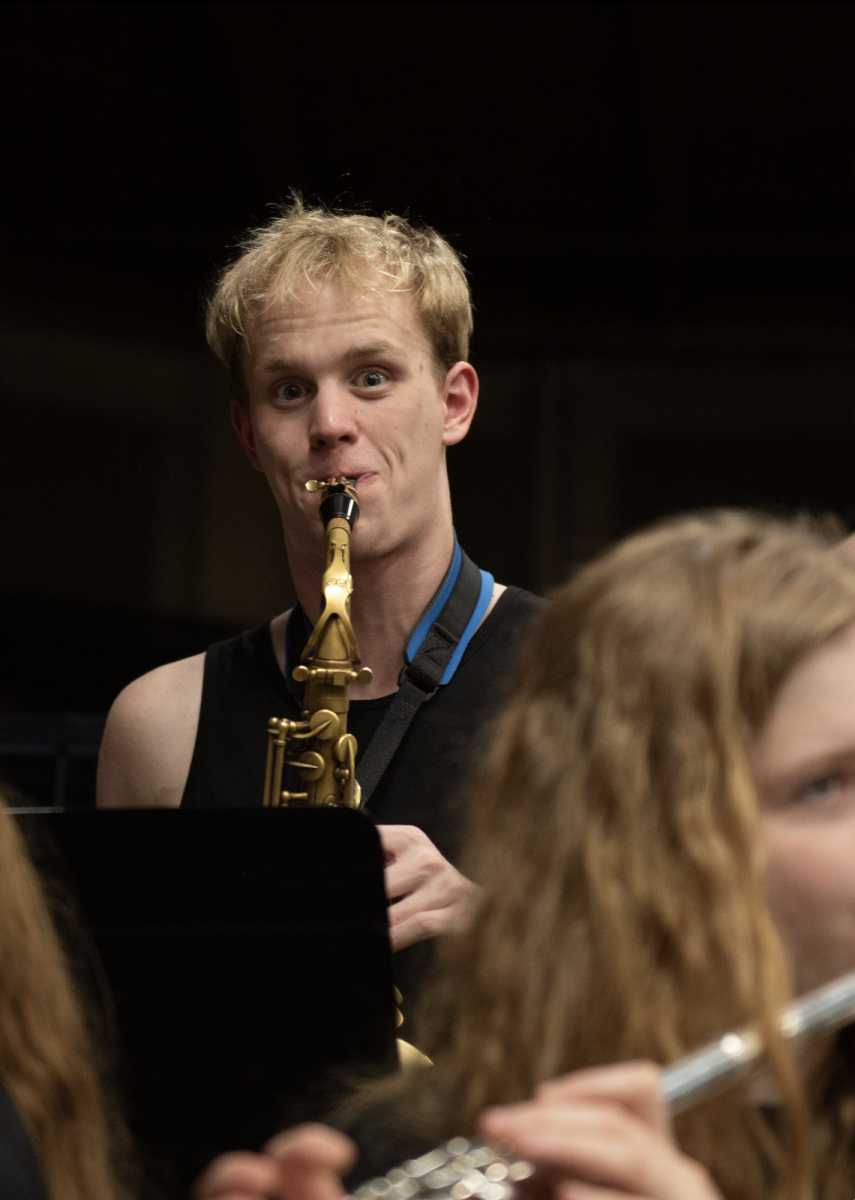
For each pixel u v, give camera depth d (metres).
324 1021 3.71
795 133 23.89
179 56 23.38
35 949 3.46
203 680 6.30
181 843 3.81
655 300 25.56
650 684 2.37
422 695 5.88
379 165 24.88
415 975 4.86
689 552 2.51
